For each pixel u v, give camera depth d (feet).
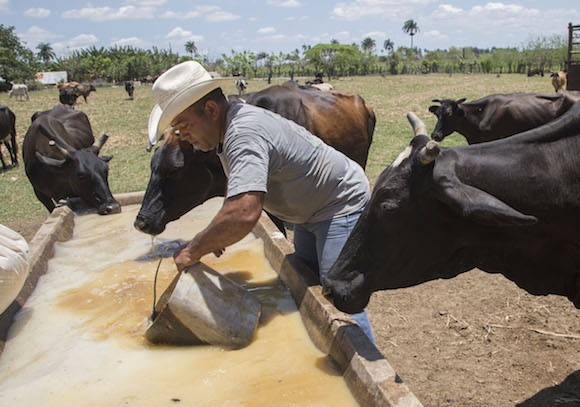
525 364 12.33
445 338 13.79
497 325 14.16
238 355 9.45
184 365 9.17
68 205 19.93
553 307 14.89
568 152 8.64
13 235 10.35
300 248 11.95
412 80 173.78
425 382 11.96
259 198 8.57
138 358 9.46
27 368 9.34
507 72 252.62
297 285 11.31
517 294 15.90
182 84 9.16
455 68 272.51
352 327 8.89
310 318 10.20
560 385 11.44
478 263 9.06
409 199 8.23
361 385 7.77
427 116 61.62
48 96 140.67
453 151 8.53
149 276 13.48
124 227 18.10
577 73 41.11
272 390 8.29
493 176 8.39
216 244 8.89
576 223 8.74
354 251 8.78
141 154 43.52
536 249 8.90
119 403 8.13
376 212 8.48
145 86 195.11
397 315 15.20
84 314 11.34
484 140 29.94
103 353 9.67
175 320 9.43
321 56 243.60
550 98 27.94
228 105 9.39
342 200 10.19
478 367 12.39
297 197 9.89
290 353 9.45
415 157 8.22
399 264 8.68
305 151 9.61
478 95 91.91
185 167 13.69
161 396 8.25
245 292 10.19
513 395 11.28
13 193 32.94
